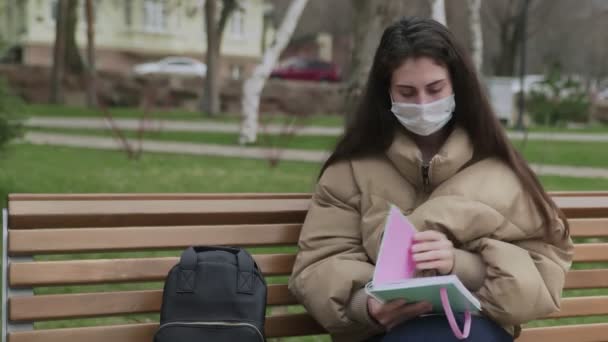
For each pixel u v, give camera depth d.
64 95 27.47
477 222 2.60
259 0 45.88
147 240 2.67
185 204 2.76
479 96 2.71
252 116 14.77
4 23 37.78
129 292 2.65
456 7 26.91
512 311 2.50
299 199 2.93
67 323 4.27
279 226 2.84
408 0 20.03
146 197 2.73
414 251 2.45
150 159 11.61
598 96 33.97
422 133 2.70
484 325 2.50
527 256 2.59
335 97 28.58
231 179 9.38
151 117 22.23
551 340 3.11
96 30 41.78
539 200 2.67
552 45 46.94
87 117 21.42
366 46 9.58
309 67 37.31
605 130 23.09
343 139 2.86
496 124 2.73
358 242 2.73
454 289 2.26
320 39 46.34
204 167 10.66
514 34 36.12
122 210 2.67
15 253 2.54
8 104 7.24
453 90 2.72
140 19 42.78
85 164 10.55
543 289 2.54
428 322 2.48
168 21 43.50
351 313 2.56
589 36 46.25
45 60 39.72
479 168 2.72
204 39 44.91
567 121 26.38
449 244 2.50
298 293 2.65
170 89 28.23
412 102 2.66
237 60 45.72
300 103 28.20
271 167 10.95
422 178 2.74
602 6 42.41
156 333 2.39
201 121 22.11
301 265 2.70
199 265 2.44
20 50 39.09
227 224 2.82
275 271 2.83
